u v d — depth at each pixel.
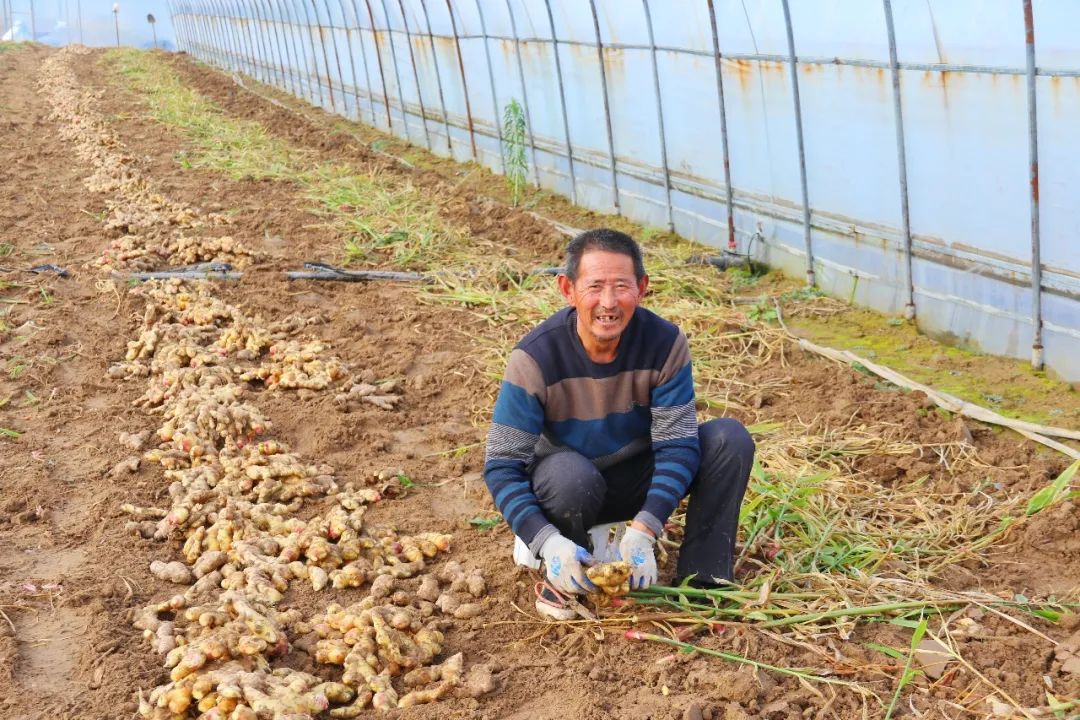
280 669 3.12
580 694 3.06
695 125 8.28
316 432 5.11
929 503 4.24
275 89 22.84
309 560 3.84
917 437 4.87
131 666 3.20
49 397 5.54
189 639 3.34
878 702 2.99
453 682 3.12
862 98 6.53
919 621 3.33
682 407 3.24
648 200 9.24
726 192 7.88
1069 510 3.97
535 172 11.17
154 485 4.54
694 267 7.86
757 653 3.23
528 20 10.33
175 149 13.48
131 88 20.83
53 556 3.94
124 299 7.03
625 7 8.65
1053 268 5.49
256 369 5.89
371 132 16.02
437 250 8.54
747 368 5.95
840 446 4.77
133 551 3.96
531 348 3.17
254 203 10.44
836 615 3.36
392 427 5.27
